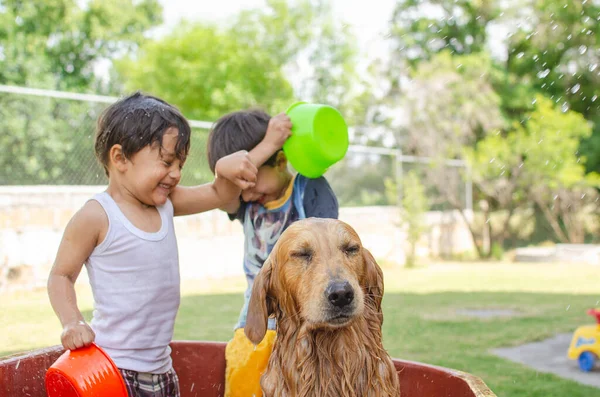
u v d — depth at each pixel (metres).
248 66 19.50
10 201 8.62
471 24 21.45
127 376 2.38
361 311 1.94
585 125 16.86
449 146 18.03
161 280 2.46
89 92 22.00
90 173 9.75
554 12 14.55
